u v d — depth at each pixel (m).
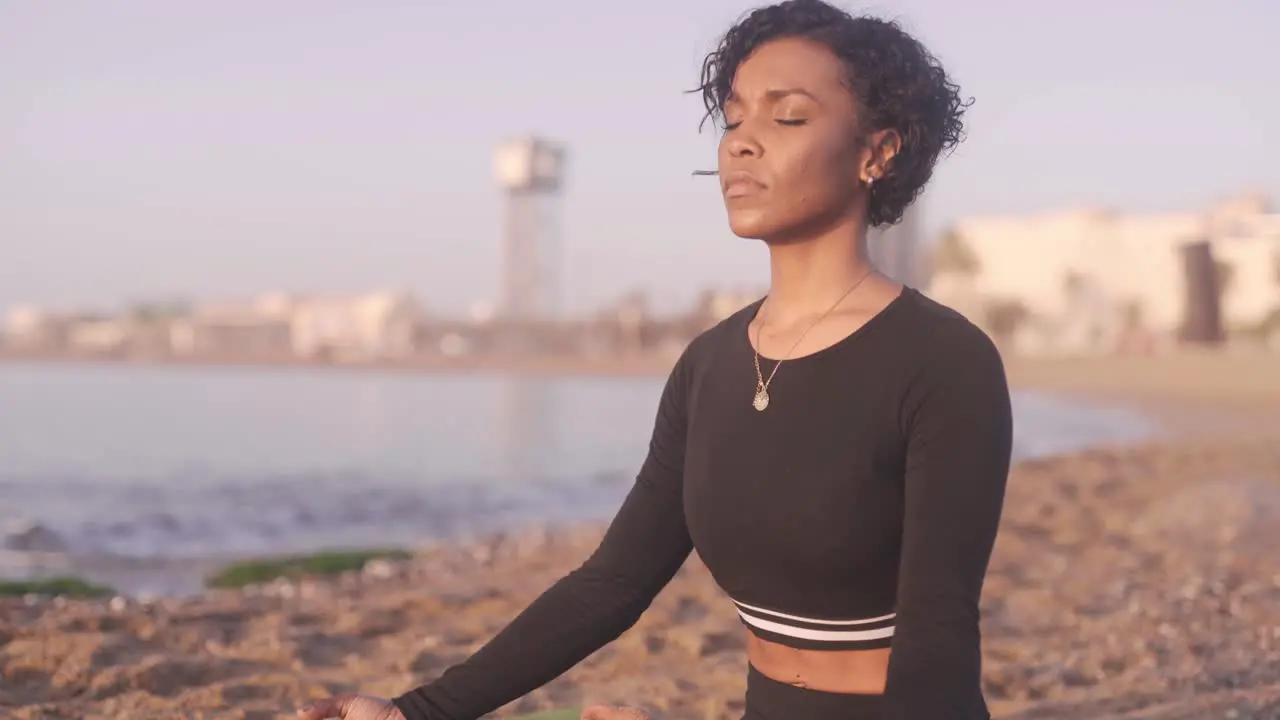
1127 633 4.43
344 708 1.62
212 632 4.53
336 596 6.06
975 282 97.38
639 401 66.25
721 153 1.46
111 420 46.66
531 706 3.46
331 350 180.00
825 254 1.44
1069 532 7.44
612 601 1.64
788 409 1.40
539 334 149.75
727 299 126.12
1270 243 81.62
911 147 1.44
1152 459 12.82
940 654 1.26
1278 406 30.19
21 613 4.80
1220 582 5.51
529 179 148.12
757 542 1.42
